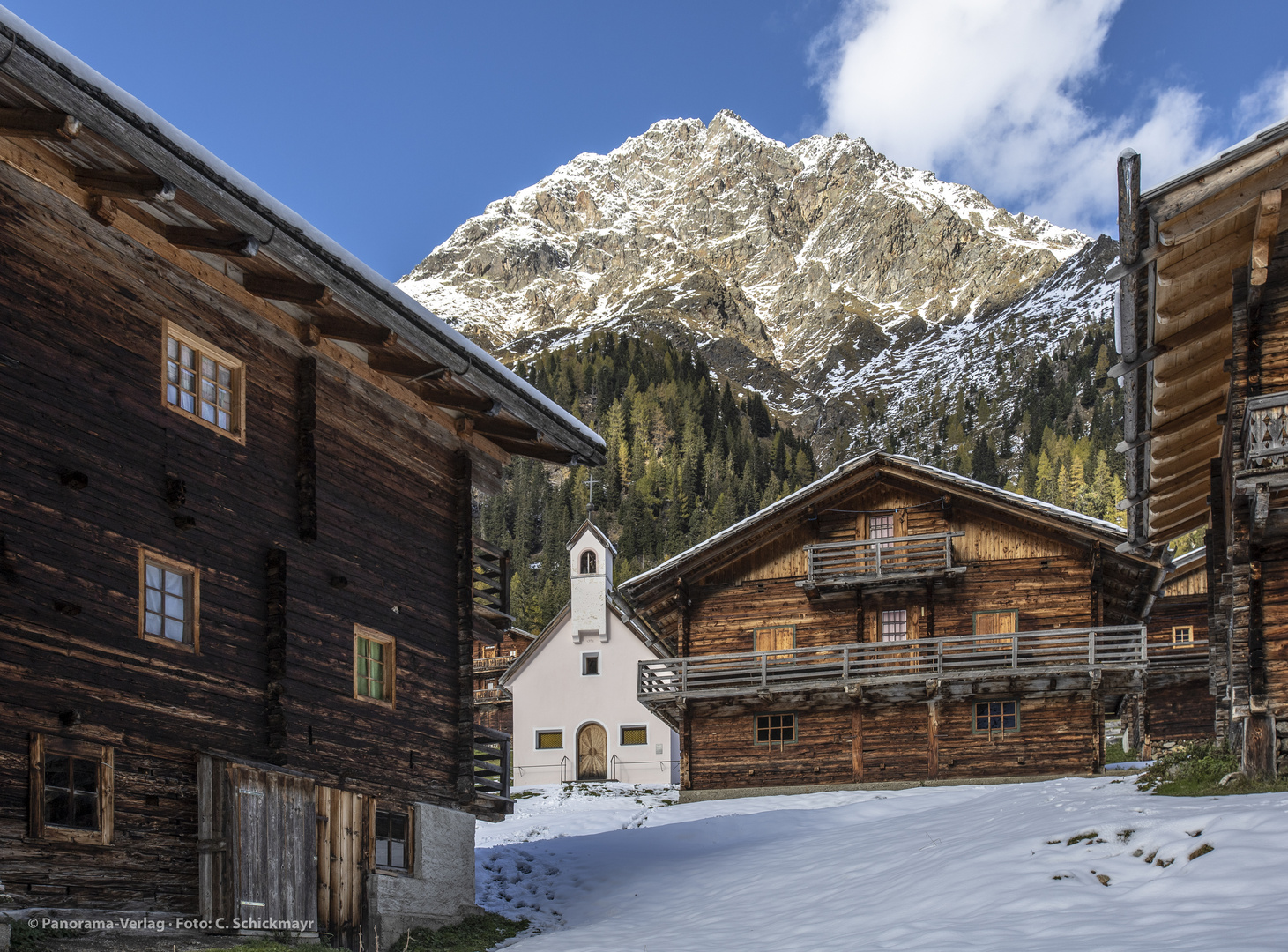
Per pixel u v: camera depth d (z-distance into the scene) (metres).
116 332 15.83
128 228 16.11
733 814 36.31
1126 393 23.67
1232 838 16.80
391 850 20.34
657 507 179.75
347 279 18.12
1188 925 13.99
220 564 17.08
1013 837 20.30
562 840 30.42
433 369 21.19
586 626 61.66
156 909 15.10
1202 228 18.86
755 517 41.84
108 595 15.09
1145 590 40.50
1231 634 21.12
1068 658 38.62
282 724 17.53
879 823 27.56
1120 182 19.06
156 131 14.45
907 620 41.19
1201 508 28.61
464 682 22.94
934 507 41.38
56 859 13.88
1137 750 48.19
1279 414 19.50
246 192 15.92
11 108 13.76
